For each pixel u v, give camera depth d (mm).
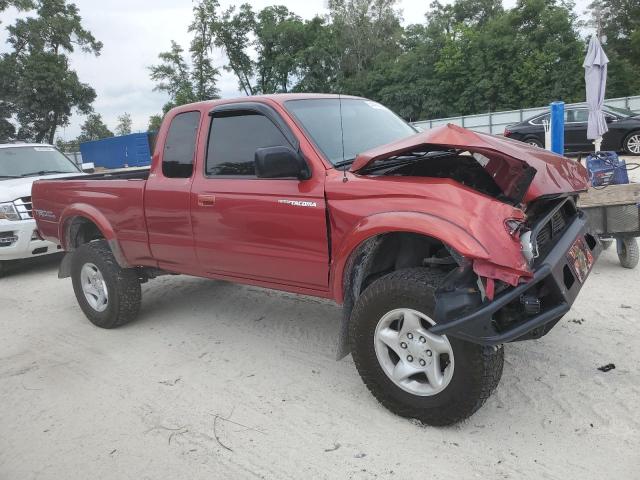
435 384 2998
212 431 3291
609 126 15062
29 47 41281
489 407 3289
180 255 4445
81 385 4066
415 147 2988
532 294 2850
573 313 4543
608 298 4805
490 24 40000
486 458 2824
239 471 2895
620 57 42031
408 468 2797
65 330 5328
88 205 5070
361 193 3193
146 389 3908
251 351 4430
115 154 30562
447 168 3719
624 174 5652
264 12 46406
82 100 41844
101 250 5102
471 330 2709
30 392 4020
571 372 3594
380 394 3260
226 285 6359
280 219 3623
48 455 3189
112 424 3471
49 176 8742
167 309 5684
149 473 2939
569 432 2975
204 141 4180
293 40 45469
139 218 4641
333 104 4176
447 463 2809
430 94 41062
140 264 4863
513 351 3951
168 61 47500
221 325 5082
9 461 3168
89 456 3141
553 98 36219
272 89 47250
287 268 3723
